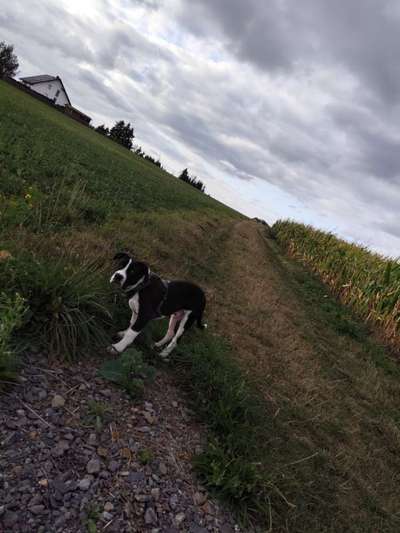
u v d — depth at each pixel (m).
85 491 2.54
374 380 7.84
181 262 8.75
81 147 21.89
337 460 4.67
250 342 6.64
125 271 4.12
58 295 3.77
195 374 4.40
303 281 15.34
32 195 6.18
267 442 4.15
